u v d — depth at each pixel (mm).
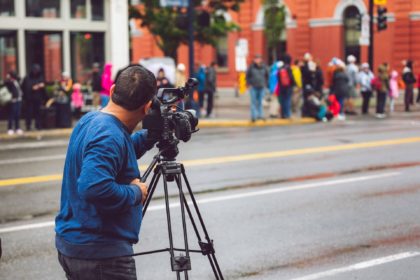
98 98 23172
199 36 33188
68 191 4012
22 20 23859
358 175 12547
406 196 10727
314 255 7676
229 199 10500
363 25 29250
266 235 8492
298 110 26562
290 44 41656
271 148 16312
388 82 25719
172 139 4359
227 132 20484
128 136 4043
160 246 8031
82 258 3930
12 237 8469
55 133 20578
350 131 20281
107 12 25641
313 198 10578
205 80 25578
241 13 43156
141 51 46969
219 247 8008
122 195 3816
